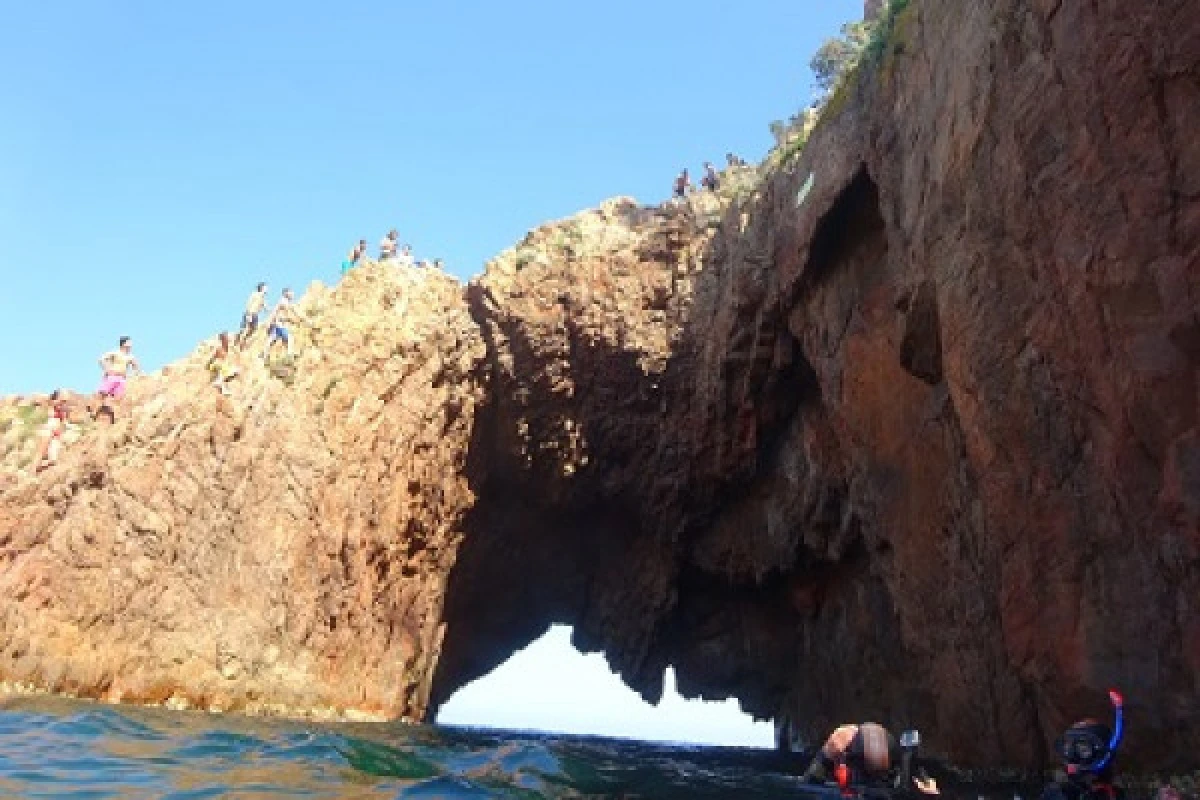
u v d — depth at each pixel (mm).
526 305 27406
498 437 28281
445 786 8172
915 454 16984
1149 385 9375
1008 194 11703
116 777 7293
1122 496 9984
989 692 14930
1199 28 8805
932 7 14688
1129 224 9578
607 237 28438
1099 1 9875
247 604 19891
